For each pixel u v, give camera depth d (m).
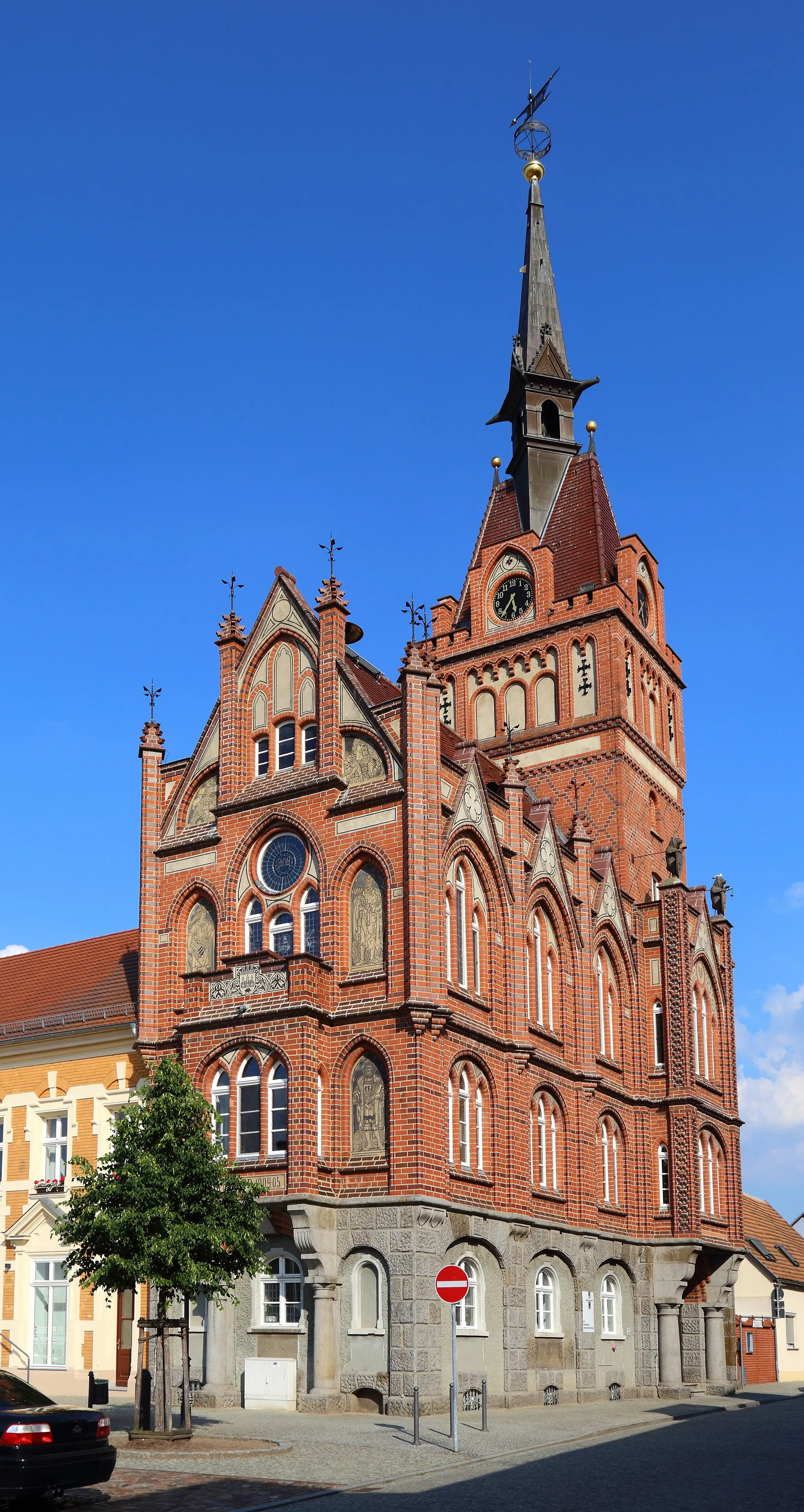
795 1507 20.91
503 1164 40.12
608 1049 49.97
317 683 42.09
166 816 44.84
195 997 39.94
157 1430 28.23
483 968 41.22
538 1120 44.03
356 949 38.97
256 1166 37.22
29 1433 19.95
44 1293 46.47
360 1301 36.19
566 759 58.09
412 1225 35.53
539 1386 41.19
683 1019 52.09
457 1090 39.16
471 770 41.84
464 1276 28.55
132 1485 22.91
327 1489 22.39
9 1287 47.00
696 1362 51.25
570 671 59.19
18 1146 48.62
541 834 46.34
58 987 53.34
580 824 49.47
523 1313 40.06
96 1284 29.75
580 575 61.06
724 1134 54.69
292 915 40.59
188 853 43.81
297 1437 29.41
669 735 62.72
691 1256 49.66
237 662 44.09
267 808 41.81
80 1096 47.53
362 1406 35.53
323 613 42.09
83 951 55.91
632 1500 21.55
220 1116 31.91
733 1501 21.48
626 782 56.91
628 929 52.41
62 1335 45.62
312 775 41.09
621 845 55.75
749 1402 45.75
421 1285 35.31
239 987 39.09
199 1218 29.97
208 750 44.56
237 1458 25.98
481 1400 36.50
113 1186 29.28
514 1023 41.78
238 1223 30.25
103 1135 46.59
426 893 37.84
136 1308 43.97
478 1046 40.00
